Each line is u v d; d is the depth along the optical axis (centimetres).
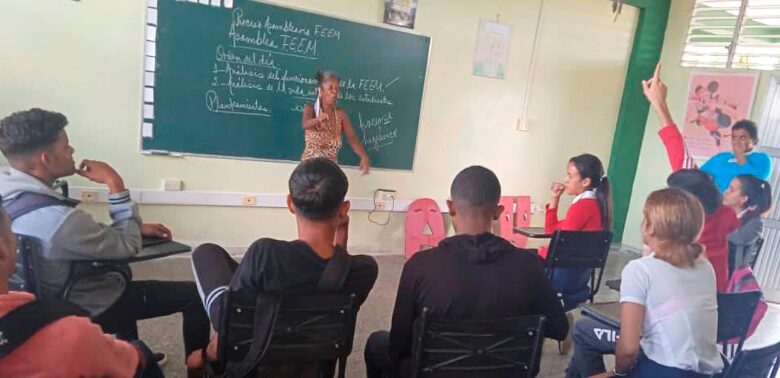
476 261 140
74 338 83
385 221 451
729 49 488
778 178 452
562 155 530
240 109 370
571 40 503
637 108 548
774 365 164
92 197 333
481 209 147
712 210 214
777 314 407
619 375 168
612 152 558
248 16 358
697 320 154
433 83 443
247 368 128
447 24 436
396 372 156
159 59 336
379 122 427
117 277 173
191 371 150
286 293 128
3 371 78
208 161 367
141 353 112
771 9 460
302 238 134
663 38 541
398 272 405
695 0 512
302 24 378
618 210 566
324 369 144
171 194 358
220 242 386
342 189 133
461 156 474
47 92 311
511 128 493
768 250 456
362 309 322
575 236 251
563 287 267
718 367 157
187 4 337
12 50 299
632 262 164
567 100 517
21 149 150
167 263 357
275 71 376
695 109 512
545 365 273
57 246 150
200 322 191
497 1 454
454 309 140
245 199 384
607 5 512
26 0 297
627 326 158
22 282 152
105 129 331
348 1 391
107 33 320
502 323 139
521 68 483
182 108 350
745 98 472
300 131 396
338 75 400
